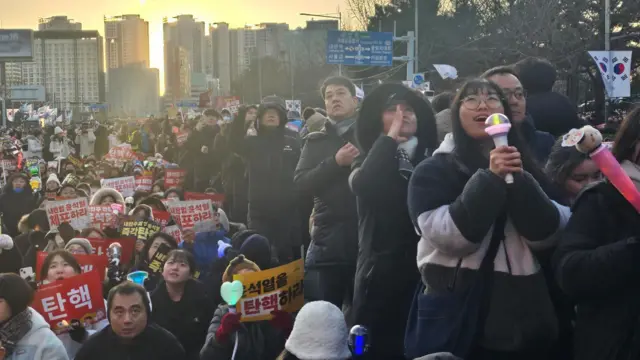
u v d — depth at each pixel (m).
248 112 11.86
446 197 4.65
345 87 7.54
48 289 7.12
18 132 54.19
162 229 10.41
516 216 4.45
